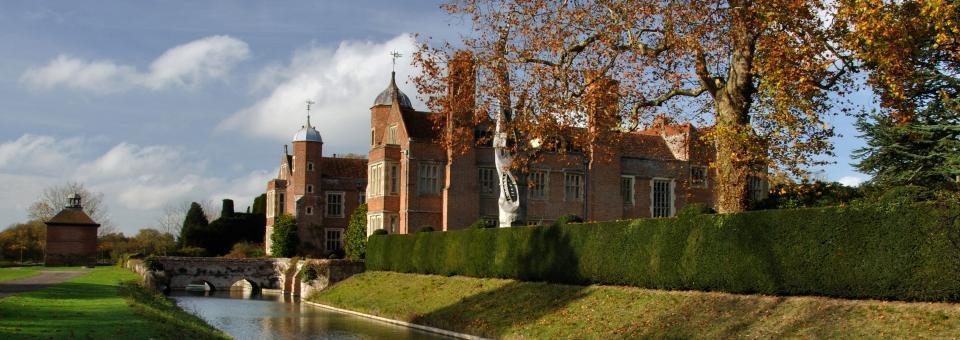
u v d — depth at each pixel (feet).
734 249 86.74
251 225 307.37
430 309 127.34
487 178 185.47
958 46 82.23
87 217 274.77
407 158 181.27
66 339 58.34
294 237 250.78
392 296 148.25
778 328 74.59
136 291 127.44
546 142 105.60
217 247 300.20
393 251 171.22
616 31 93.09
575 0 96.84
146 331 69.05
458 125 117.08
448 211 178.70
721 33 88.84
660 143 205.16
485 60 106.01
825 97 87.97
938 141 102.47
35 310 78.54
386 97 218.79
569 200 188.34
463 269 142.31
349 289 171.42
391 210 186.60
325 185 261.44
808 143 86.89
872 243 71.92
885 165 114.32
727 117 89.66
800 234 79.20
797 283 79.15
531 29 100.17
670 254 95.55
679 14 88.12
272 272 227.20
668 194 199.11
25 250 344.49
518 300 114.01
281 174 296.10
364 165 274.57
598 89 95.96
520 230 126.21
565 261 113.70
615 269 104.22
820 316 73.46
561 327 95.14
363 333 113.60
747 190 89.10
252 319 135.74
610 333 88.17
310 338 108.06
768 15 80.07
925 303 68.08
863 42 81.56
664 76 96.12
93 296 103.96
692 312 86.43
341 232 261.85
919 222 68.08
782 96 81.41
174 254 275.80
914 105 99.19
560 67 100.12
